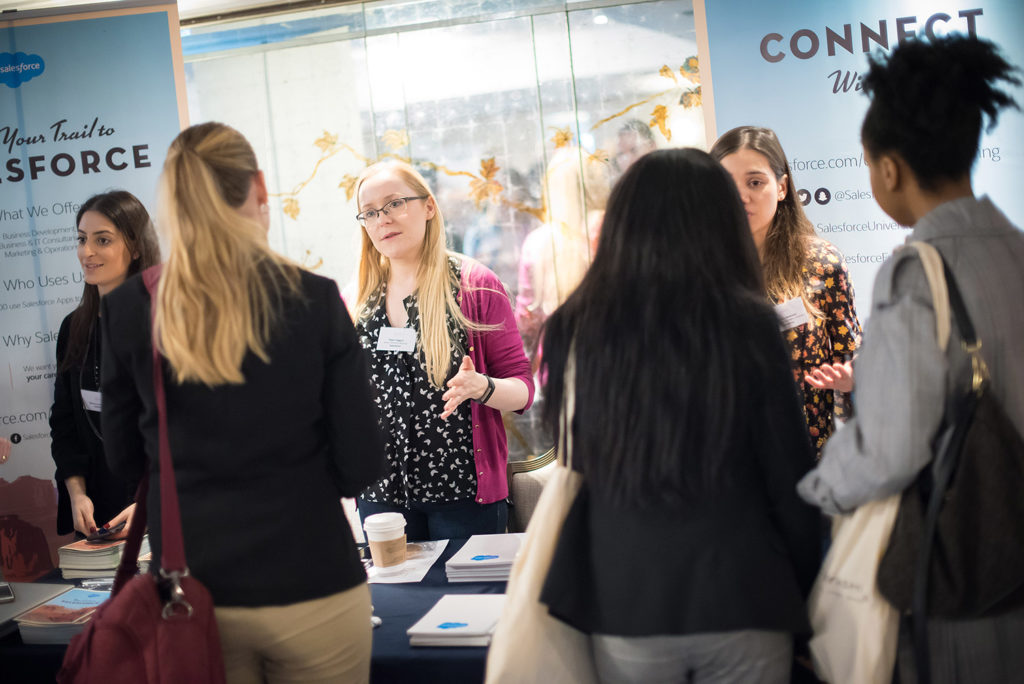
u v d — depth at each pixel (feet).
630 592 4.25
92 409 8.23
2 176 9.71
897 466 4.00
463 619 5.87
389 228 8.32
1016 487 3.99
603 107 11.82
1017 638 4.10
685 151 4.59
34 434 9.87
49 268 9.78
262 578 4.57
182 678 4.40
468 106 12.03
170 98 9.70
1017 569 3.99
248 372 4.52
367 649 5.07
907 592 4.15
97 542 7.71
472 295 8.68
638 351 4.19
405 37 12.01
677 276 4.26
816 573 4.59
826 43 9.95
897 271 4.31
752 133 7.91
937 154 4.36
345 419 4.89
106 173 9.75
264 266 4.59
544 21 11.77
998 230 4.33
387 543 7.11
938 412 4.02
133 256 8.63
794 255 7.93
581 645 4.74
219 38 12.16
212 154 4.59
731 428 4.11
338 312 4.86
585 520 4.61
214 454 4.56
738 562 4.17
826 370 6.80
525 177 12.05
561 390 4.63
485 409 8.47
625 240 4.42
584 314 4.47
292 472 4.72
